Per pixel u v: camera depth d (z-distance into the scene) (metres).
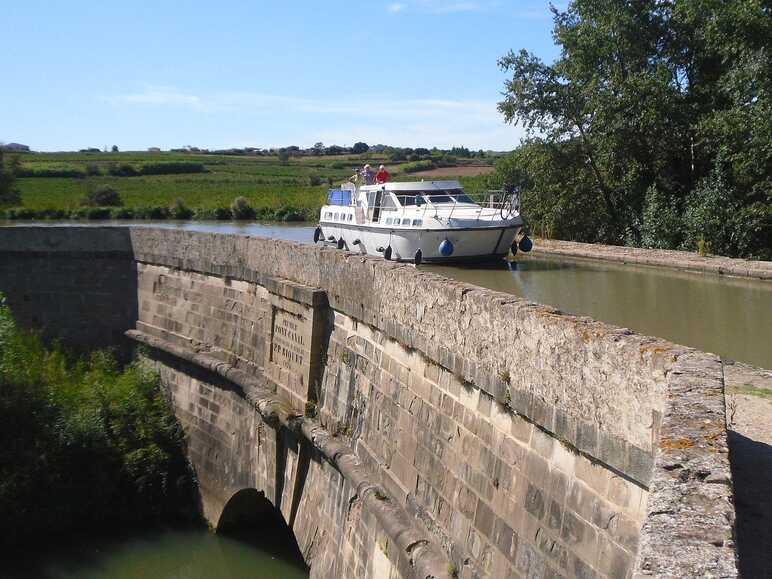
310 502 12.05
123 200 70.50
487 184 38.34
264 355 14.53
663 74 27.20
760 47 23.58
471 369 7.34
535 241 25.92
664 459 3.63
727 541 2.88
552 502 6.00
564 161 30.52
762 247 23.06
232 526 16.75
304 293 12.26
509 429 6.76
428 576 7.54
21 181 91.62
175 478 17.64
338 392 11.42
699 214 23.75
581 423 5.60
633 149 28.52
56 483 16.81
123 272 20.36
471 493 7.35
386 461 9.58
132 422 17.98
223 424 16.25
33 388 17.66
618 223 29.39
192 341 17.61
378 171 24.91
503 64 30.41
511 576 6.49
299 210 56.34
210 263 16.84
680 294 14.61
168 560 15.80
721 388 4.39
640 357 5.03
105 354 20.08
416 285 8.73
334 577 10.69
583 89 29.05
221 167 127.25
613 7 28.36
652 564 2.74
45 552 16.20
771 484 5.55
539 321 6.18
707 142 25.45
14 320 20.48
